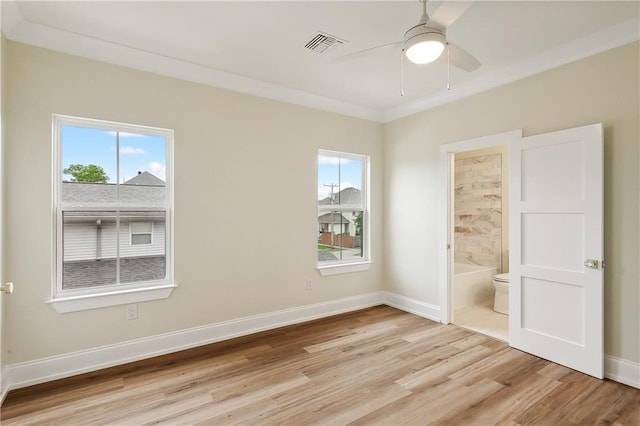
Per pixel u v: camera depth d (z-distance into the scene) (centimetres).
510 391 227
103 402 213
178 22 230
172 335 290
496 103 315
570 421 195
